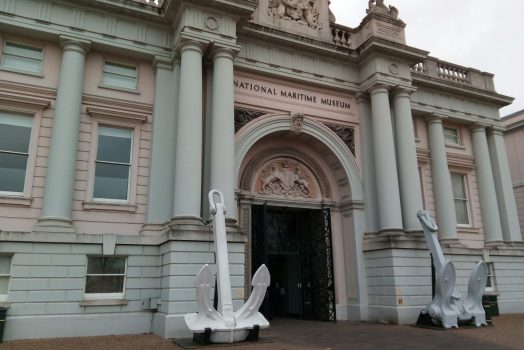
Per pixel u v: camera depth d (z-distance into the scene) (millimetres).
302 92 16828
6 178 12438
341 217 17203
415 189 16531
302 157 17359
